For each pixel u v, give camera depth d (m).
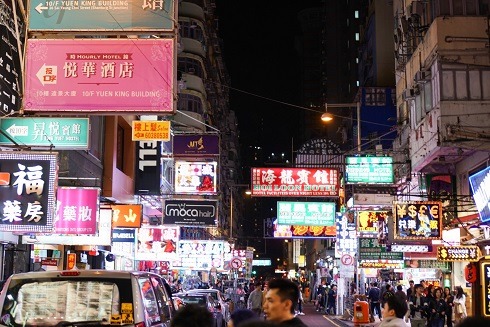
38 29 12.54
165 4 12.55
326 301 43.06
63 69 12.48
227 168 83.38
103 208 19.95
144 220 29.61
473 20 23.73
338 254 34.09
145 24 12.51
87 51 12.52
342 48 82.50
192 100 49.00
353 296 30.20
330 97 82.31
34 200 13.65
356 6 77.19
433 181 26.34
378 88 47.72
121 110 12.34
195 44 50.59
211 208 26.41
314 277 73.94
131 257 30.83
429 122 24.53
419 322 17.73
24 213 13.60
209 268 33.94
